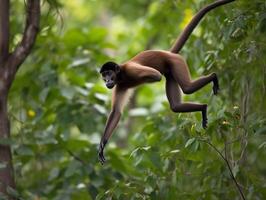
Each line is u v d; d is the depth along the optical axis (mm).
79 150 14773
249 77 12523
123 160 14500
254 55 11336
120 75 11625
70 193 14367
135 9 25906
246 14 11164
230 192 12188
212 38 13578
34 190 14953
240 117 11297
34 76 15148
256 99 13070
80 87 15305
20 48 12391
